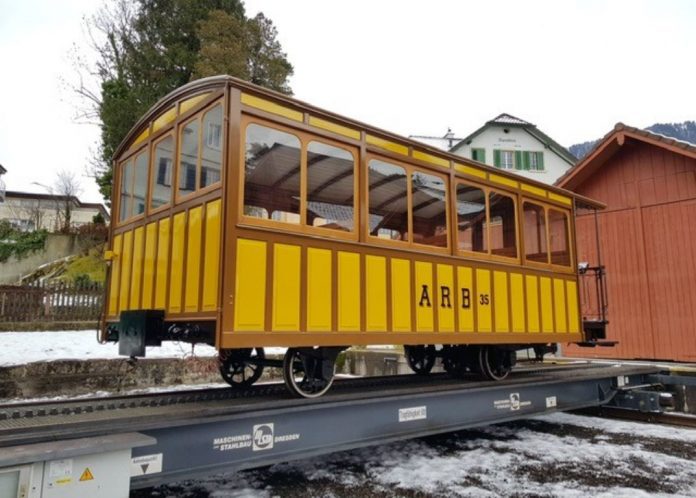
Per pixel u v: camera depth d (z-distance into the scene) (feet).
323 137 15.44
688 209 34.30
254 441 12.22
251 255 13.12
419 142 18.35
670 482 15.37
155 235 16.14
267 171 14.34
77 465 8.93
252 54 68.49
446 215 19.25
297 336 13.78
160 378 30.19
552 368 26.76
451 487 15.02
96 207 129.90
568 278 24.75
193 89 14.90
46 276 68.39
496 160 89.04
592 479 15.72
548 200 24.26
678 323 34.09
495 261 20.88
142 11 71.77
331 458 18.37
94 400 14.23
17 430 9.23
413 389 16.39
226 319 12.26
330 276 14.94
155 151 16.90
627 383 25.98
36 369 26.73
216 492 14.55
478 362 21.49
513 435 22.13
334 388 17.54
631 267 36.76
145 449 10.51
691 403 25.32
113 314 18.40
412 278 17.48
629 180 37.55
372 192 17.02
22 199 128.06
